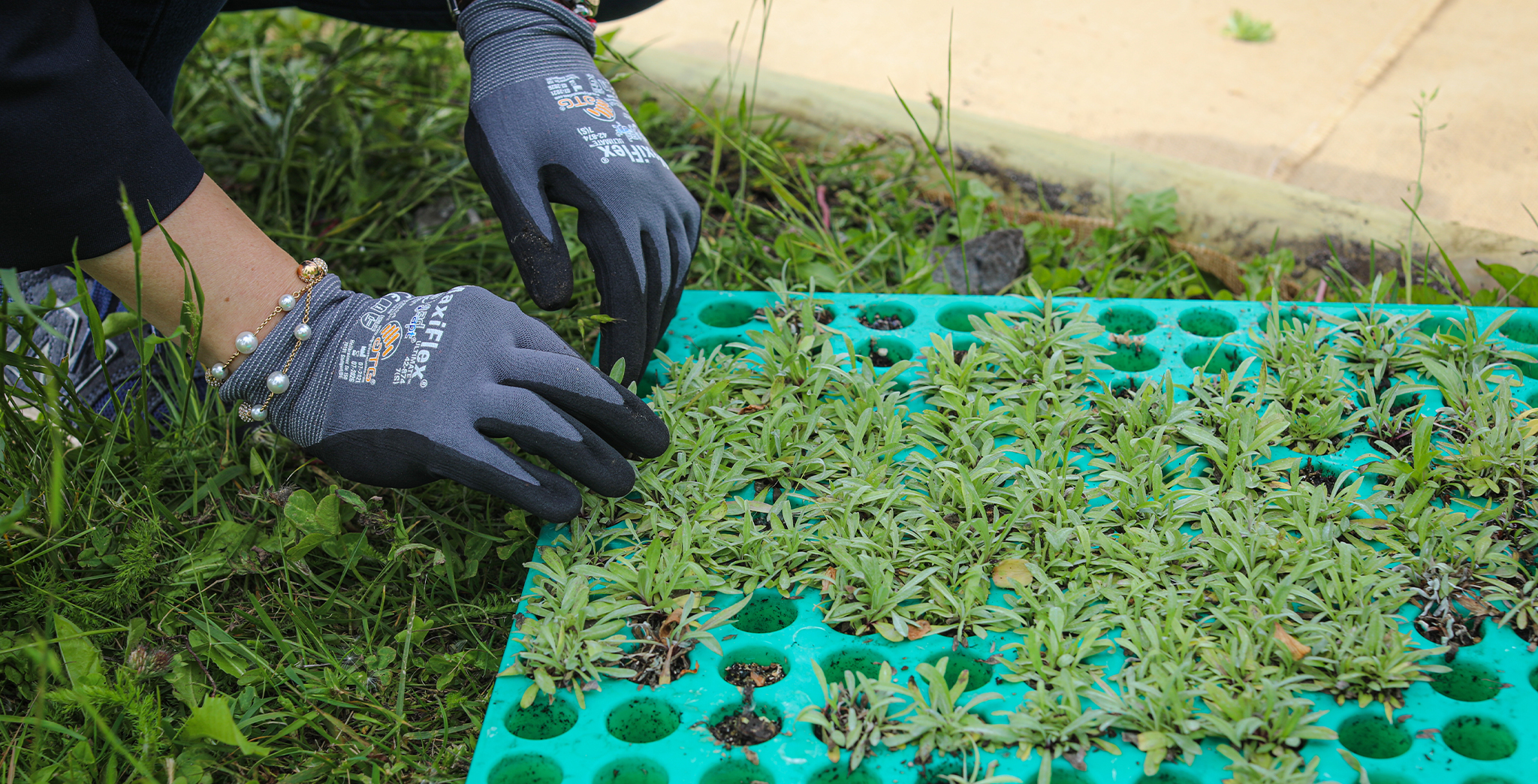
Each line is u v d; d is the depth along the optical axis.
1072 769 1.19
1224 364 1.42
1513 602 1.24
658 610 1.26
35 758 1.22
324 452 1.30
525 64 1.39
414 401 1.28
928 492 1.32
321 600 1.34
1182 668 1.20
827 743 1.21
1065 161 1.70
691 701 1.23
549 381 1.29
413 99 1.77
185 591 1.32
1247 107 1.95
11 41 1.23
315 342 1.31
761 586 1.28
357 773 1.26
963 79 2.09
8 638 1.29
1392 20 2.25
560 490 1.28
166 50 1.45
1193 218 1.64
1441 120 1.85
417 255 1.57
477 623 1.33
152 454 1.37
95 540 1.33
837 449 1.33
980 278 1.61
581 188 1.37
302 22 2.19
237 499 1.40
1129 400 1.37
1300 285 1.59
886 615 1.25
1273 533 1.26
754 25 2.36
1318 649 1.21
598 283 1.38
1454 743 1.21
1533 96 1.90
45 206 1.25
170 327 1.32
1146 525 1.28
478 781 1.20
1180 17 2.33
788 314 1.45
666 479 1.32
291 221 1.66
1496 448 1.30
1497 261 1.56
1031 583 1.26
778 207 1.71
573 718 1.24
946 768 1.20
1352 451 1.33
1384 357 1.38
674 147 1.83
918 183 1.75
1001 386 1.38
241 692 1.29
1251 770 1.18
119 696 1.24
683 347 1.44
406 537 1.33
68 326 1.47
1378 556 1.26
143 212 1.28
